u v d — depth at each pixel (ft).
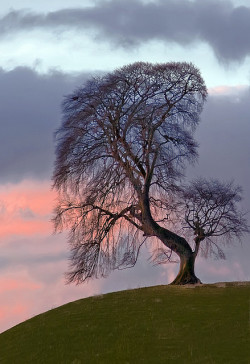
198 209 174.09
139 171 175.52
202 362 99.71
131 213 174.70
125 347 111.55
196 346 107.65
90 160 173.06
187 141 178.29
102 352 111.14
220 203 172.96
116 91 170.81
